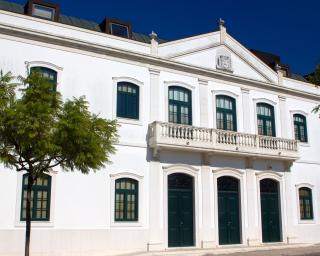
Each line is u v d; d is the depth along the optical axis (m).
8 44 16.78
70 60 17.98
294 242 22.72
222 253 18.55
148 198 18.78
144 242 18.30
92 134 11.72
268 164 22.73
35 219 16.16
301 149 24.59
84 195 17.27
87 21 22.09
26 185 16.20
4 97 11.23
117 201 18.09
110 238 17.52
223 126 21.94
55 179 16.75
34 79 11.71
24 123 10.77
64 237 16.53
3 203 15.59
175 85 20.67
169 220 19.28
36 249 15.89
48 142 11.06
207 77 21.84
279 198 22.98
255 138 21.62
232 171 21.38
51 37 17.53
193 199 20.09
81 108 12.20
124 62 19.34
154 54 20.20
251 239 21.25
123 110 19.00
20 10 19.98
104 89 18.56
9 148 11.42
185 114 20.75
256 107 23.42
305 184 24.16
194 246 19.62
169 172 19.50
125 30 21.14
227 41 23.03
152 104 19.75
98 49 18.64
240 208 21.38
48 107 11.23
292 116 24.81
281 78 24.77
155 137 18.78
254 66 23.77
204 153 20.45
